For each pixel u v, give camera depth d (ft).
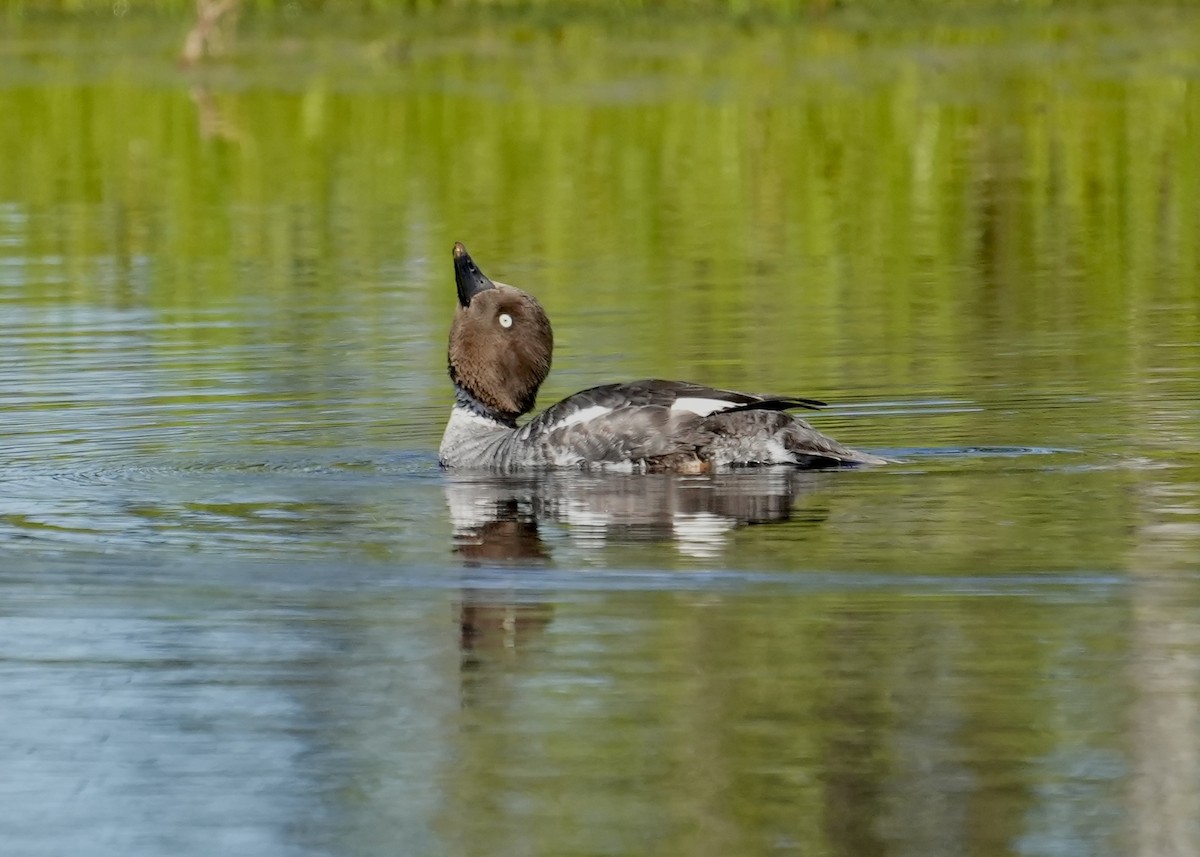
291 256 103.76
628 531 48.47
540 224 111.86
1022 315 82.02
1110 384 66.33
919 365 70.90
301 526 49.73
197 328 82.74
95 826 32.55
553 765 34.30
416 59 188.14
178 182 130.82
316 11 228.84
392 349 77.10
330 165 135.54
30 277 98.43
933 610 41.32
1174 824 31.55
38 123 155.84
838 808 32.27
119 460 58.03
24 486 54.39
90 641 41.06
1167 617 40.45
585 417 56.39
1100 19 207.00
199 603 43.32
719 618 41.29
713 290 90.43
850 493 51.57
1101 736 34.71
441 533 48.80
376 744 35.35
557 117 150.51
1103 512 48.70
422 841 31.68
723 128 143.84
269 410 65.36
